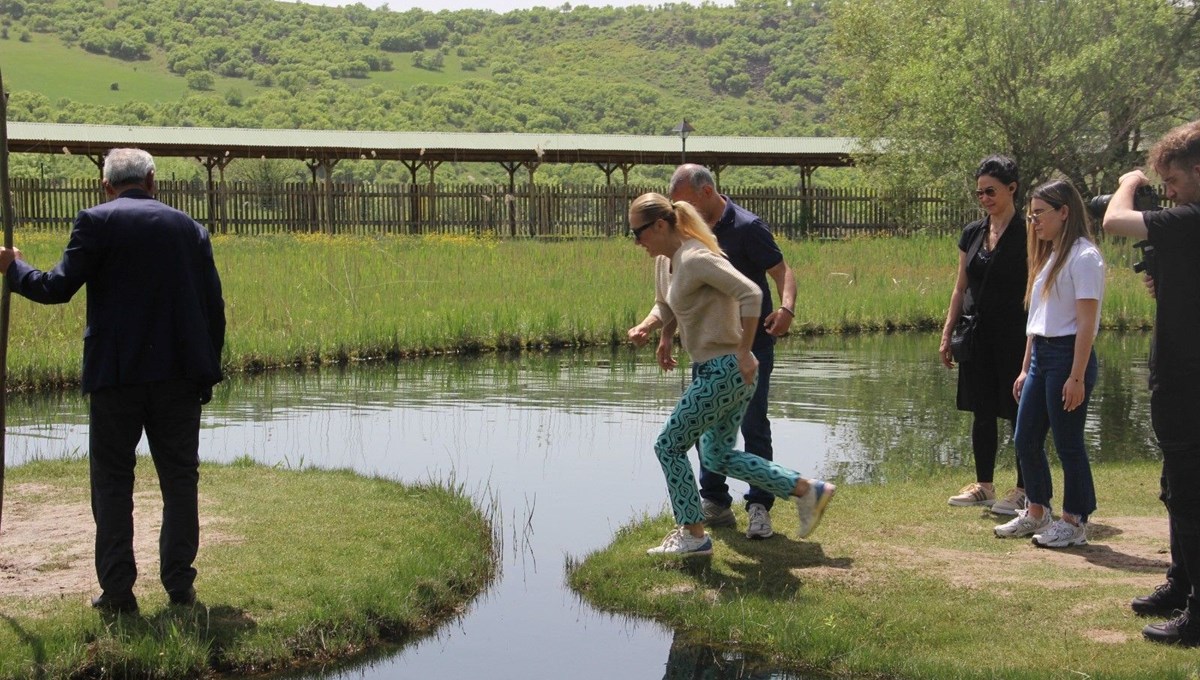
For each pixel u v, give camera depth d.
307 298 18.92
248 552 6.75
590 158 36.28
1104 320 20.42
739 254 7.30
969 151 30.52
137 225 5.63
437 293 20.41
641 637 6.11
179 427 5.81
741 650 5.88
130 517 5.81
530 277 22.58
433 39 133.38
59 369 13.62
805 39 122.62
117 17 124.38
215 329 5.99
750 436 7.44
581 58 128.25
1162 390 5.31
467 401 12.95
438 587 6.56
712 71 118.56
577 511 8.41
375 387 13.92
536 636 6.13
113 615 5.74
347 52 123.56
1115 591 6.21
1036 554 6.90
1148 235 5.24
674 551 6.81
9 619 5.68
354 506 7.84
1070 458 6.98
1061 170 32.22
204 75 111.12
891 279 24.02
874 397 13.23
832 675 5.55
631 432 11.28
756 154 36.66
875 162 35.69
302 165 52.16
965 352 7.88
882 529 7.43
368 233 33.84
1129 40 30.28
